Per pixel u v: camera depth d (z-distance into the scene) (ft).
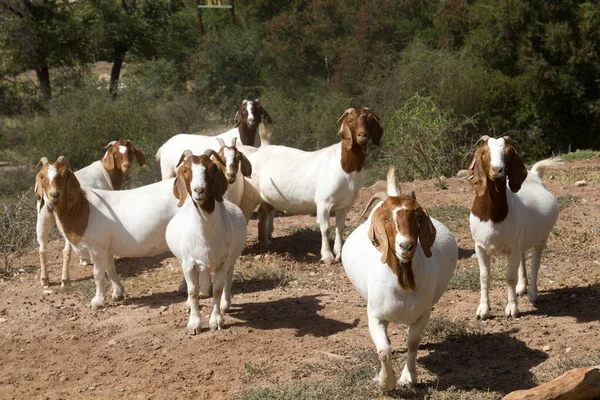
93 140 86.63
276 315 27.89
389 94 88.02
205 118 111.86
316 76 116.47
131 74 146.00
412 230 18.16
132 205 29.76
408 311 19.75
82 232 29.17
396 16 110.73
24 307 30.83
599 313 25.96
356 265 21.76
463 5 97.09
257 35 126.93
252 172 35.86
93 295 31.40
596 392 18.60
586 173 51.44
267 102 98.22
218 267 26.48
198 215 25.16
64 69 144.66
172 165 42.04
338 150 33.94
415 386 21.04
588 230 37.32
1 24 129.29
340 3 115.03
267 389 21.39
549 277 30.71
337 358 23.57
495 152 23.62
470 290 29.43
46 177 28.12
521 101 86.48
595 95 88.38
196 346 25.41
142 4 153.17
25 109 125.18
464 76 83.20
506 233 24.76
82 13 146.10
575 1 87.35
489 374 21.74
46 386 23.56
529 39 86.99
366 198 47.06
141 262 36.73
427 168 57.98
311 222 42.57
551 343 23.66
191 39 155.22
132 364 24.53
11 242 39.29
